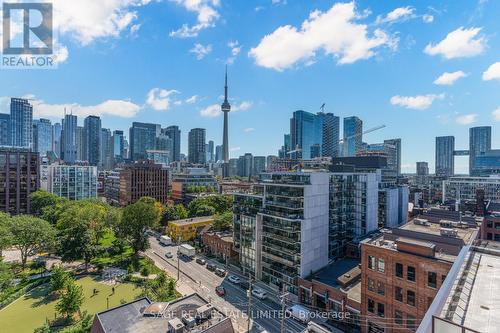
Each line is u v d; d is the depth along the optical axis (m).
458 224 50.25
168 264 74.88
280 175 63.97
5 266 58.25
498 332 13.75
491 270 20.92
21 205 109.19
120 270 68.31
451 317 15.08
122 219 79.88
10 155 107.25
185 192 162.12
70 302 44.75
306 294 52.66
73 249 65.81
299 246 54.91
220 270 67.50
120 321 28.91
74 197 143.88
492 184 138.12
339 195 69.31
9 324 44.00
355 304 44.06
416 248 36.94
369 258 41.66
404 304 37.34
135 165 146.88
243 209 69.38
